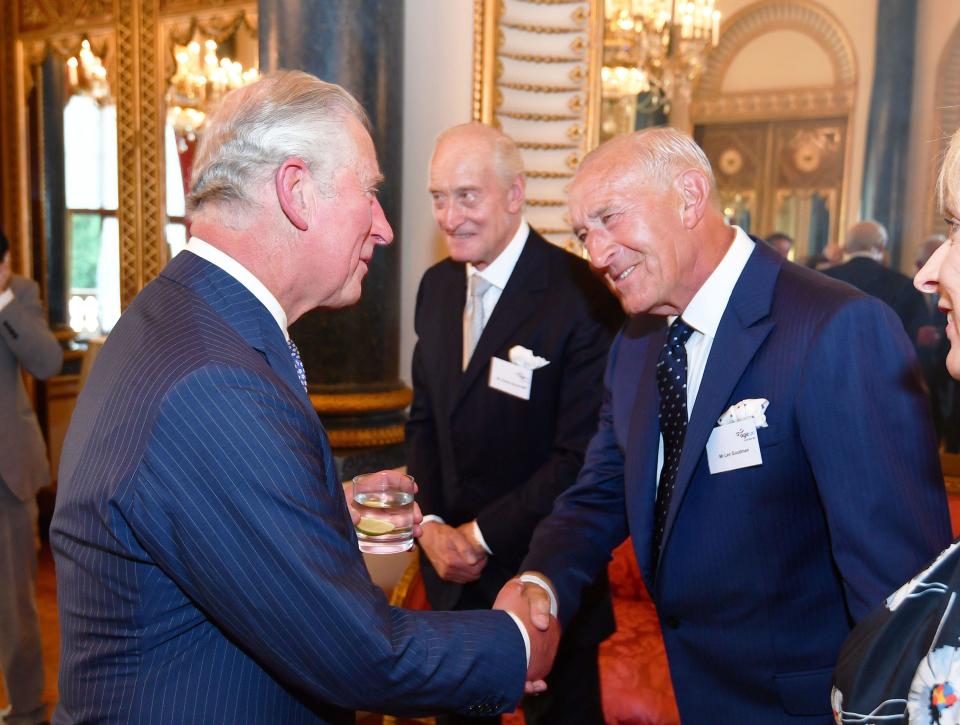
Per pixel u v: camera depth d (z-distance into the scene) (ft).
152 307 3.43
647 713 7.77
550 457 6.64
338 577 3.16
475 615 3.84
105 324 15.12
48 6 15.19
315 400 10.31
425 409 7.59
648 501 4.87
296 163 3.44
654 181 4.44
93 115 14.92
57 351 9.65
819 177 9.74
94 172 14.98
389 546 4.66
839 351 4.10
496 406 6.75
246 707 3.29
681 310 4.70
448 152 6.70
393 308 10.85
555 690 6.70
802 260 9.89
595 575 5.52
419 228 11.79
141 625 3.19
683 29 10.28
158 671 3.20
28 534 9.36
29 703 9.39
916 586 2.63
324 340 10.44
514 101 11.02
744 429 4.32
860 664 2.68
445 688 3.49
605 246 4.55
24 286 9.95
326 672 3.18
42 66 15.35
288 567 3.05
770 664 4.49
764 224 10.07
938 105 9.06
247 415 3.09
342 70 10.02
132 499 3.05
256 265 3.51
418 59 11.51
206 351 3.18
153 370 3.16
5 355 9.35
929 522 3.96
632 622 9.09
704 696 4.74
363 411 10.47
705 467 4.52
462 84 11.33
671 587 4.72
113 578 3.16
